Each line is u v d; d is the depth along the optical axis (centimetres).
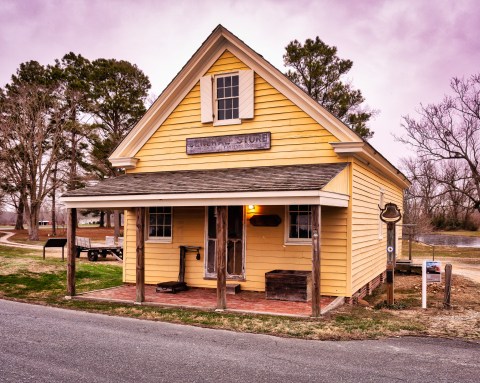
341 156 1055
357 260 1105
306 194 845
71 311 933
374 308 998
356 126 2583
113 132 3375
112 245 2322
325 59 2691
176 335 737
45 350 641
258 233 1141
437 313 946
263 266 1131
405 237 3294
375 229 1366
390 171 1469
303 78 2702
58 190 3966
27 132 3341
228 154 1173
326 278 1059
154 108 1250
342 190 1005
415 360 607
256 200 891
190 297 1073
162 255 1251
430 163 3575
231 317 863
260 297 1066
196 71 1214
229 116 1191
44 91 3372
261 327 786
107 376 536
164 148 1258
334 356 624
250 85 1140
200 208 1218
